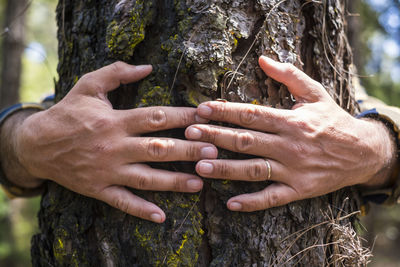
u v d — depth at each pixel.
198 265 0.52
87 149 0.50
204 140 0.50
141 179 0.50
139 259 0.52
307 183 0.50
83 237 0.54
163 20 0.53
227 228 0.52
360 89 0.71
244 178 0.50
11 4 2.35
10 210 2.33
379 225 3.05
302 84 0.52
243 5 0.52
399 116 0.57
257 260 0.52
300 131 0.50
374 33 2.60
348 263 0.54
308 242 0.53
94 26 0.55
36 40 3.53
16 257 2.25
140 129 0.50
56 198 0.55
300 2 0.54
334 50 0.57
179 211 0.51
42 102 0.66
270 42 0.52
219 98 0.52
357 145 0.51
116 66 0.51
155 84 0.52
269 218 0.52
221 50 0.50
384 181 0.58
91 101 0.51
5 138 0.59
